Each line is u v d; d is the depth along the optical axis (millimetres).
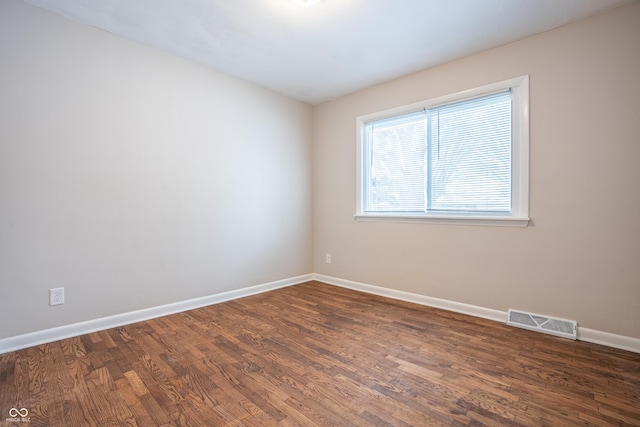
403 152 3348
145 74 2668
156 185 2742
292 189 3955
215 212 3170
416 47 2680
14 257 2080
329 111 4020
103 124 2443
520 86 2529
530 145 2482
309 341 2248
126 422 1385
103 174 2449
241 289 3404
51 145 2211
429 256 3096
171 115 2832
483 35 2480
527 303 2518
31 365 1871
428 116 3137
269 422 1390
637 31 2062
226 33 2482
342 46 2676
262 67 3080
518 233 2559
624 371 1819
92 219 2400
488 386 1675
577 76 2281
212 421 1395
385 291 3443
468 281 2838
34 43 2137
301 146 4066
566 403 1525
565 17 2236
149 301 2709
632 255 2102
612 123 2156
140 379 1728
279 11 2193
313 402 1534
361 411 1467
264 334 2371
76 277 2330
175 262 2873
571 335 2285
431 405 1513
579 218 2287
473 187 2838
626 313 2121
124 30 2445
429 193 3129
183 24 2361
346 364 1913
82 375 1765
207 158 3098
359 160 3678
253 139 3510
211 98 3121
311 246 4234
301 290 3695
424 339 2283
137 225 2635
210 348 2123
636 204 2082
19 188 2092
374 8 2150
